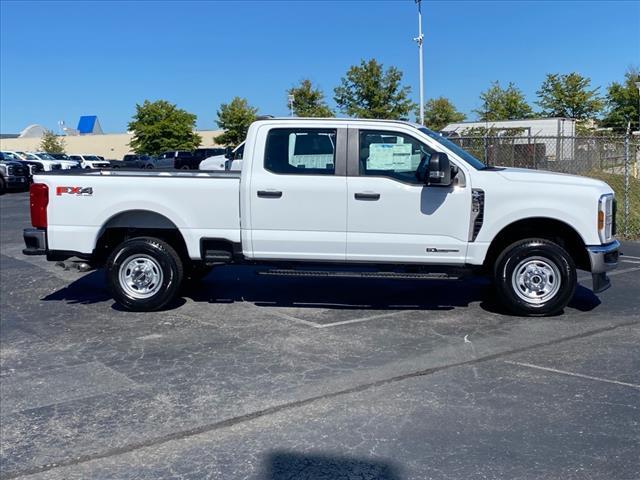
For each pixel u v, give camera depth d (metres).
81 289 9.29
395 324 7.18
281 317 7.55
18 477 4.01
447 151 7.20
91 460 4.21
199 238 7.54
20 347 6.65
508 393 5.14
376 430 4.53
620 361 5.84
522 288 7.32
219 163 22.38
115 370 5.89
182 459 4.20
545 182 7.12
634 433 4.40
